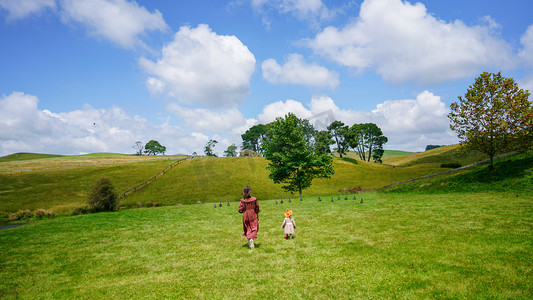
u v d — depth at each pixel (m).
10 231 14.22
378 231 9.06
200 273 5.85
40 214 29.69
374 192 23.95
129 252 8.36
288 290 4.64
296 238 8.82
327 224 11.10
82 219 18.23
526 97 21.06
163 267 6.52
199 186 40.31
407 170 27.06
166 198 38.03
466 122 23.98
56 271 6.68
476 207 12.68
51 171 58.38
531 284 4.21
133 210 25.47
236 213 18.12
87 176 53.47
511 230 7.73
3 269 6.95
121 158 88.00
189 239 9.87
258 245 8.18
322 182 41.31
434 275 4.91
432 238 7.54
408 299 4.07
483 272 4.85
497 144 21.75
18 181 50.59
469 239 7.11
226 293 4.66
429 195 20.17
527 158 21.16
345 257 6.38
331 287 4.70
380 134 64.44
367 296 4.26
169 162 63.31
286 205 20.38
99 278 5.99
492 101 22.23
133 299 4.63
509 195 16.64
